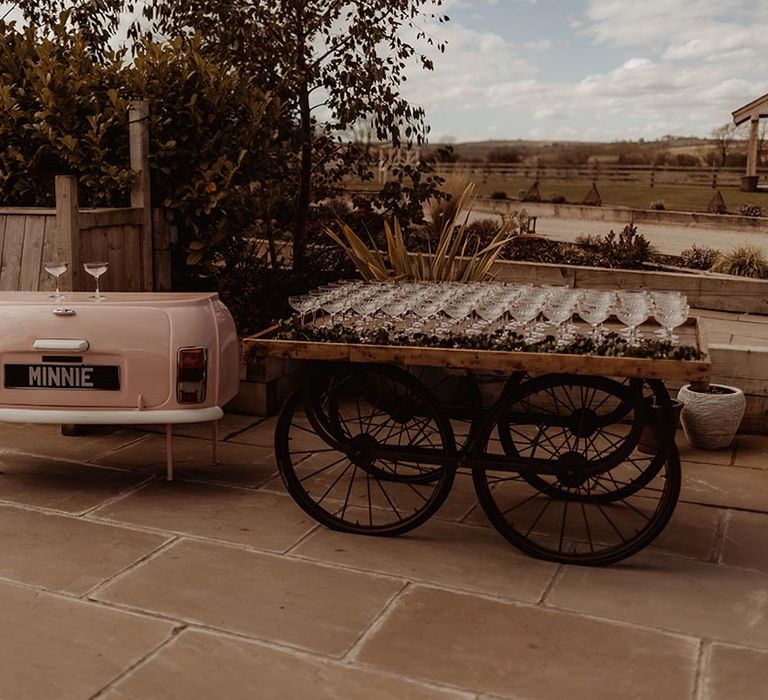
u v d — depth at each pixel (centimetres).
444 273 644
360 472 480
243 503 432
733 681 283
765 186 3069
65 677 280
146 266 576
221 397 441
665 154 3884
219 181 585
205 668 287
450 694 274
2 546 379
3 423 559
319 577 354
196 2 717
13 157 583
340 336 378
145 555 371
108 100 577
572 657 296
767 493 457
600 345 352
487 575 358
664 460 410
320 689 276
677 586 351
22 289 542
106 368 423
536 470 371
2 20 606
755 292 1054
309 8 726
